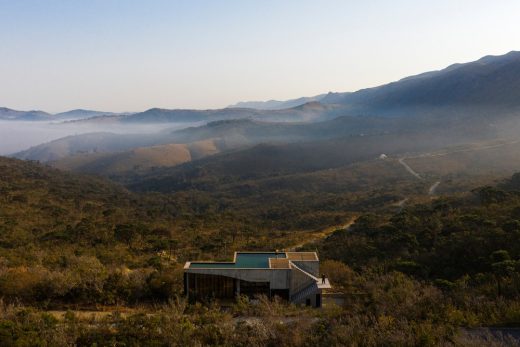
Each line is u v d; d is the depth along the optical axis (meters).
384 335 14.64
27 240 49.16
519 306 17.22
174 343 16.12
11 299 24.33
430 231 41.94
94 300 24.83
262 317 20.39
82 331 17.44
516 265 25.31
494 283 22.20
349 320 16.42
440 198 65.19
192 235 60.09
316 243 50.00
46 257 37.38
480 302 18.44
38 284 25.11
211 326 17.39
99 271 28.11
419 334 14.37
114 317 20.41
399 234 43.00
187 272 27.97
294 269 28.09
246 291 28.08
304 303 26.72
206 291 27.97
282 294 28.05
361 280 30.33
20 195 79.56
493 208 46.06
